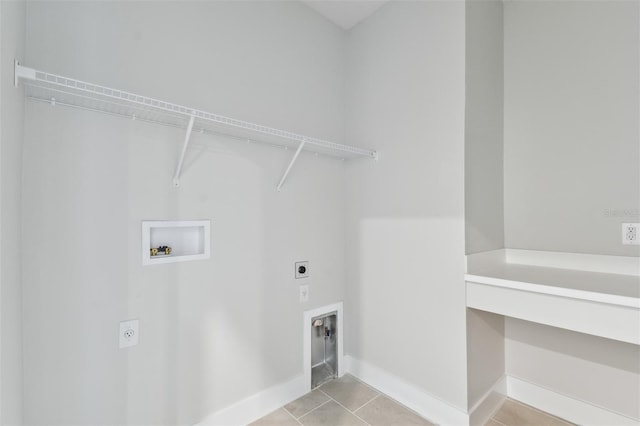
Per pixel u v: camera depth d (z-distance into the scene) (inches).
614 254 59.7
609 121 60.2
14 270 32.9
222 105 60.7
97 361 46.3
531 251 70.2
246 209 64.3
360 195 82.0
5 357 27.3
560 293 47.6
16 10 31.5
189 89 56.2
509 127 74.0
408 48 70.7
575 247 64.5
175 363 54.2
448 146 62.7
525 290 51.6
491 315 68.5
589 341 62.0
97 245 46.4
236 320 62.4
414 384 68.4
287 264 71.7
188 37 56.3
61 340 43.3
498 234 72.0
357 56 83.7
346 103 86.1
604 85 60.8
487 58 68.0
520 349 71.1
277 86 70.3
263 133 61.4
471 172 62.2
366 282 80.0
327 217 81.3
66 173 43.8
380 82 77.2
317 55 79.1
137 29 50.4
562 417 64.8
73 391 44.2
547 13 68.3
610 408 59.4
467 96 60.8
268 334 67.7
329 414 66.6
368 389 76.5
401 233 71.7
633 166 57.6
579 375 63.1
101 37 46.7
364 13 79.7
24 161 40.5
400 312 71.6
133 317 49.7
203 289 57.7
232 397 61.6
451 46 62.3
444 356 62.7
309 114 77.0
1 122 25.4
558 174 66.8
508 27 74.4
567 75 65.6
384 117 76.1
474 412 60.6
